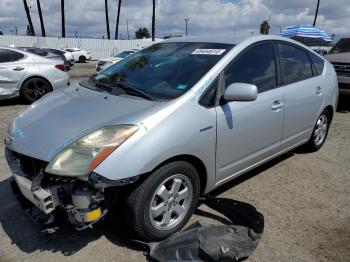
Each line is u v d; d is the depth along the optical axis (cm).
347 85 828
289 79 407
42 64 873
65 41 3588
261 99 356
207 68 321
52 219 274
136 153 254
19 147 278
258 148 369
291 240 302
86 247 289
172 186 288
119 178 248
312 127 471
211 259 261
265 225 323
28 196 272
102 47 3806
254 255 280
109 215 304
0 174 424
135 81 343
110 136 254
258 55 369
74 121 278
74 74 1834
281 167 460
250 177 427
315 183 416
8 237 303
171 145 271
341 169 461
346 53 877
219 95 314
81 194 249
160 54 380
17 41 3316
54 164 249
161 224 290
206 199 341
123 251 284
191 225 305
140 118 267
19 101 901
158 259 268
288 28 1727
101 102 304
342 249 291
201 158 301
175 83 316
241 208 321
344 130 661
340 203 369
